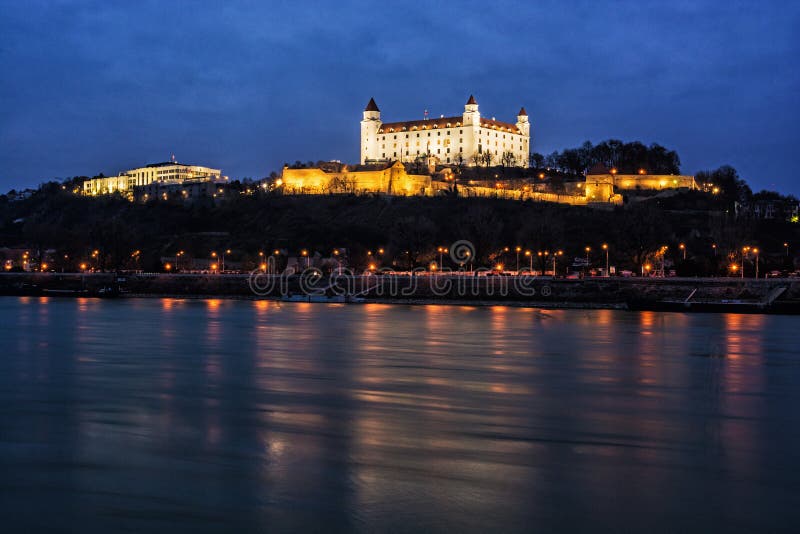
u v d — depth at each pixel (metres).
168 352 87.75
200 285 198.00
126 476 42.22
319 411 56.97
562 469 43.41
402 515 36.72
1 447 47.53
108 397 61.88
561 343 96.75
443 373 73.75
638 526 35.81
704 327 117.38
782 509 37.88
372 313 144.62
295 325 120.00
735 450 47.56
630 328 115.81
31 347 91.88
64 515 37.03
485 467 43.56
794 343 97.50
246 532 35.03
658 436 50.66
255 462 44.41
